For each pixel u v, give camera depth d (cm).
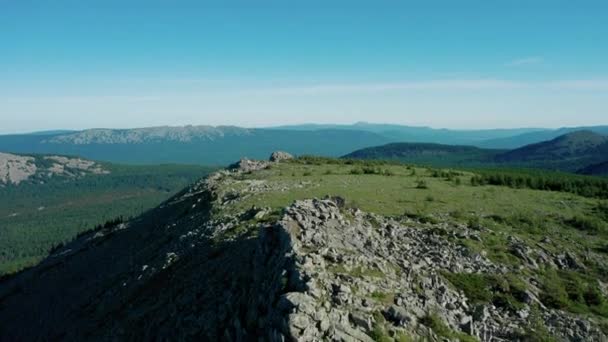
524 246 4622
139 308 4438
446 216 5569
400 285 3027
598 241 5306
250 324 2788
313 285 2580
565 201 7288
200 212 6694
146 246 6944
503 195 7525
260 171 9825
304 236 3188
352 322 2509
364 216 4212
